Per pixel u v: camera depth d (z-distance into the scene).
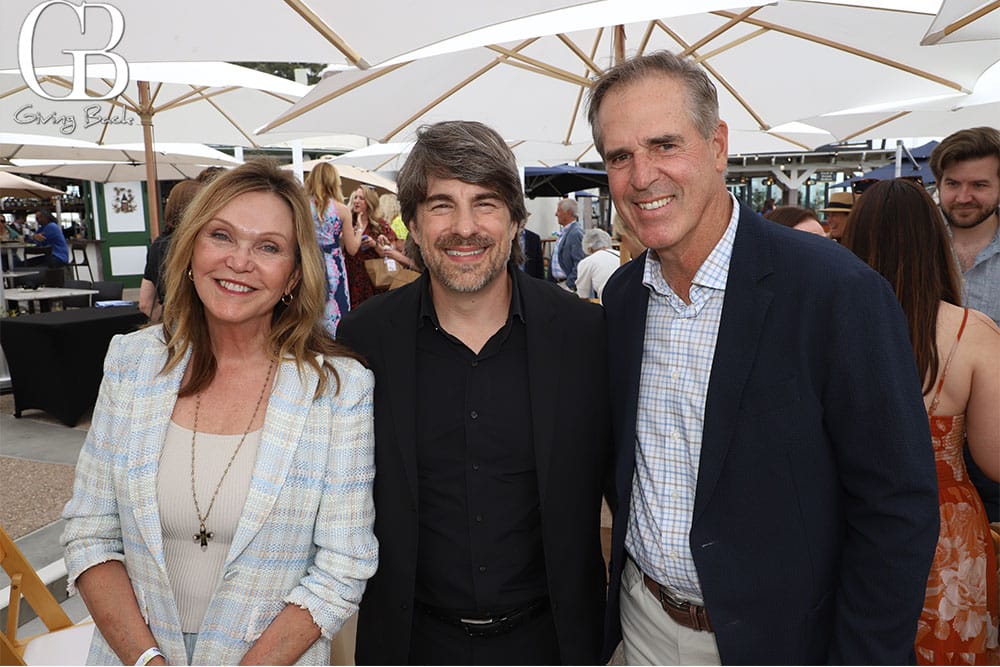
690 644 1.50
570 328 1.70
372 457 1.58
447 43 2.33
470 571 1.64
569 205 9.02
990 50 2.98
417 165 1.61
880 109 3.89
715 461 1.38
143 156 7.98
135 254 15.65
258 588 1.42
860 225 1.78
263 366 1.55
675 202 1.39
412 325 1.68
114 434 1.49
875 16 3.02
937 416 1.67
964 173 2.60
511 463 1.65
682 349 1.47
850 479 1.34
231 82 4.36
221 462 1.45
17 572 2.09
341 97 3.55
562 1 1.94
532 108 4.32
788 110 3.87
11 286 9.55
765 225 1.43
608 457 1.78
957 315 1.66
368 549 1.51
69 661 1.97
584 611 1.71
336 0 2.03
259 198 1.47
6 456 4.60
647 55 1.46
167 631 1.41
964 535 1.67
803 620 1.38
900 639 1.30
